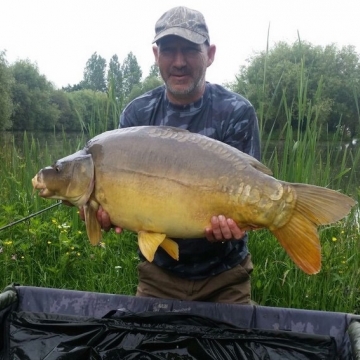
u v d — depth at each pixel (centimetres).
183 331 224
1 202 453
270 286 325
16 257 351
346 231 371
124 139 197
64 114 2695
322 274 321
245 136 257
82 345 222
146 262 269
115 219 198
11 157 599
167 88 255
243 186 183
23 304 245
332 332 223
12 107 2300
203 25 251
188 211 188
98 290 336
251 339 219
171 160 189
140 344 222
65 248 357
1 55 2402
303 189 180
